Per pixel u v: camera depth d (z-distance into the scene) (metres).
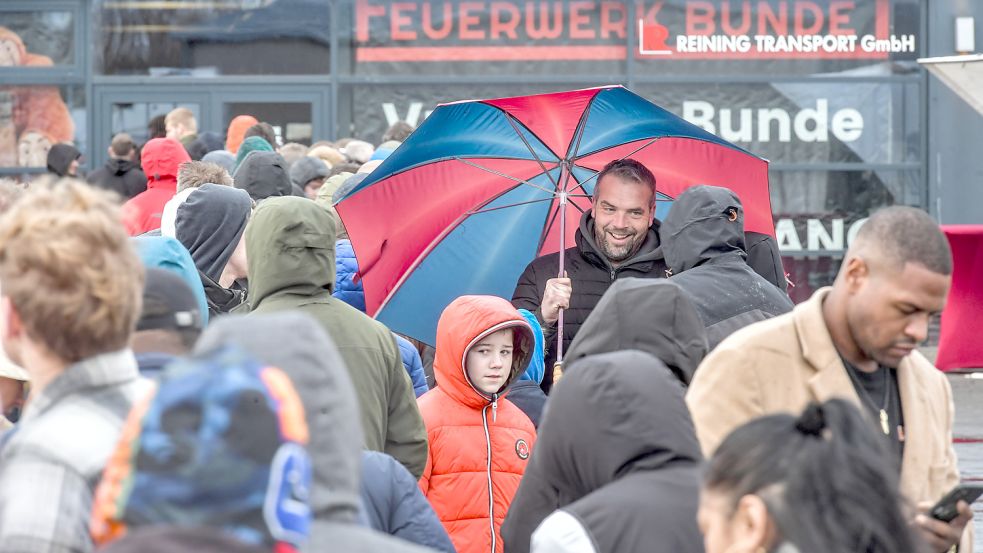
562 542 7.13
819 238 38.56
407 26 39.09
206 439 4.02
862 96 38.38
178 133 32.22
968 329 11.41
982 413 29.95
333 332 11.27
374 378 11.30
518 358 12.56
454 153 14.95
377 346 11.45
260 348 4.73
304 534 4.14
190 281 11.04
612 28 38.59
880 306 7.97
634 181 14.67
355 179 17.55
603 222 14.80
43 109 39.53
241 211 14.86
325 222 11.55
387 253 14.86
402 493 8.94
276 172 19.33
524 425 12.48
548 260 15.44
